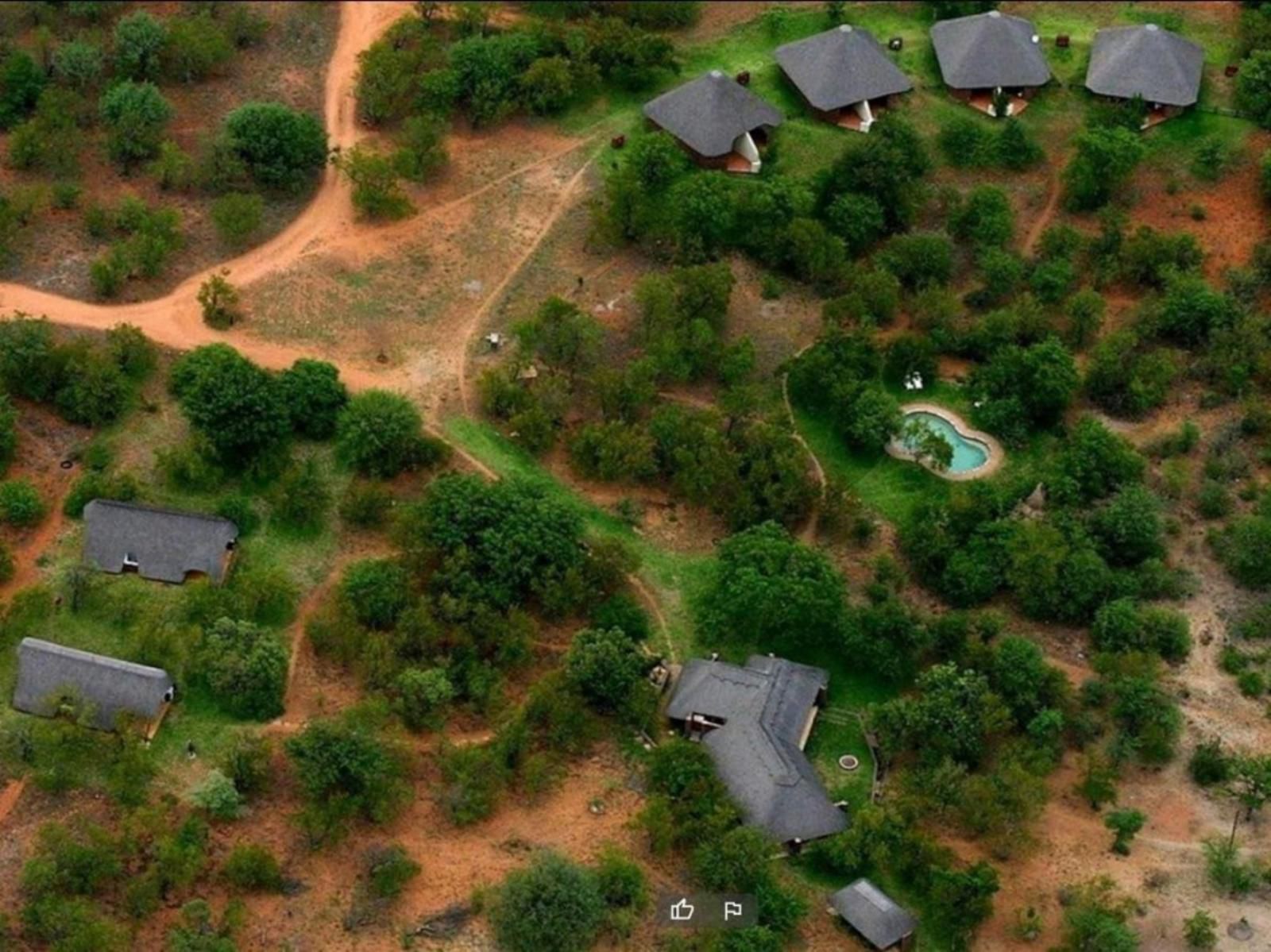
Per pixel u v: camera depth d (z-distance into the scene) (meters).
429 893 76.50
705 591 92.44
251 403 93.88
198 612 86.81
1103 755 84.81
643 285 104.44
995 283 108.62
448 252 111.50
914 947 76.75
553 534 89.75
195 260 108.81
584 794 82.06
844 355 102.44
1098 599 91.50
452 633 86.38
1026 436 101.75
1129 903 78.50
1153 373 103.31
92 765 80.56
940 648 88.56
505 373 101.25
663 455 97.88
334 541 93.06
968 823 81.50
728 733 83.19
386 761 79.38
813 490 96.62
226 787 78.06
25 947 72.81
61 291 105.38
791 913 76.12
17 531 91.50
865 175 112.50
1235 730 86.56
